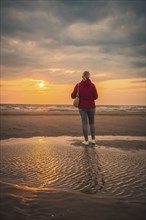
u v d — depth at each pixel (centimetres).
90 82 873
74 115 2834
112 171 498
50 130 1298
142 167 533
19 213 197
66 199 230
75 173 481
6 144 850
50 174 474
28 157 632
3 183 279
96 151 725
